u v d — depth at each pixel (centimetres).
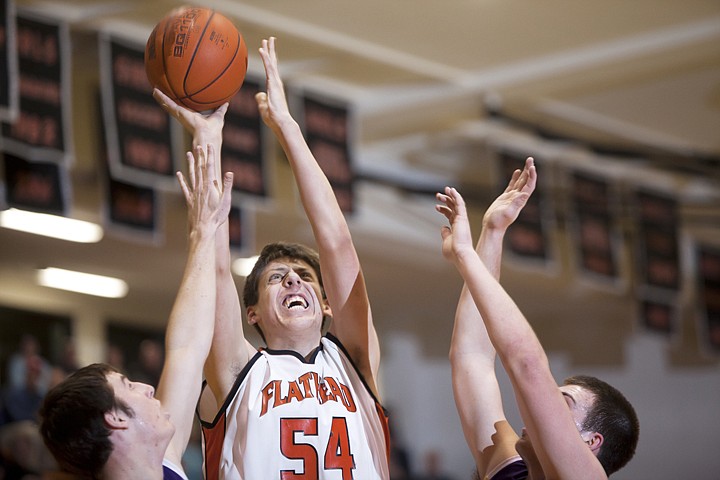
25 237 1217
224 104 397
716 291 1448
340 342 385
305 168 387
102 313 1466
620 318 1656
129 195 962
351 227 1248
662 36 1002
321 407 362
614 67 1038
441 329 1686
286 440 355
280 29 945
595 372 1675
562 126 1169
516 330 338
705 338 1430
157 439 332
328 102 1066
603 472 334
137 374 1311
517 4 928
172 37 389
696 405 1638
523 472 374
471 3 923
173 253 1293
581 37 1005
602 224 1280
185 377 349
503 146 1195
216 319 372
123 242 1242
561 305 1628
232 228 1049
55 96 843
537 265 1208
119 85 895
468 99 1091
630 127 1197
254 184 980
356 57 1015
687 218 1384
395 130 1152
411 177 1256
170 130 918
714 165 1247
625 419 367
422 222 1312
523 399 335
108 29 912
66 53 852
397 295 1548
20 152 827
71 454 326
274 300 379
